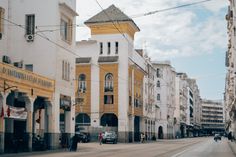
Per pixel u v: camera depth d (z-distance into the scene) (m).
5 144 34.62
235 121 78.50
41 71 43.16
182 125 156.38
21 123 38.00
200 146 56.38
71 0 47.25
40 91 38.22
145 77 87.19
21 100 37.38
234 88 64.75
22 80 34.38
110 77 71.94
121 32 71.75
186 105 166.50
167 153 35.81
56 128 41.91
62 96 44.12
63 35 45.44
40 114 41.16
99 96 71.69
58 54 43.62
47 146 40.78
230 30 72.31
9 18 44.38
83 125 71.75
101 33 72.75
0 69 30.84
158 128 114.62
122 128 69.94
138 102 79.44
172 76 132.62
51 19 43.53
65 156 29.47
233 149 46.22
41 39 43.53
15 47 44.12
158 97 117.75
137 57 80.25
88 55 72.94
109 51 72.44
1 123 31.30
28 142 35.75
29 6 44.19
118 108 70.62
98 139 68.06
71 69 47.19
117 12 72.44
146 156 30.80
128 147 48.88
